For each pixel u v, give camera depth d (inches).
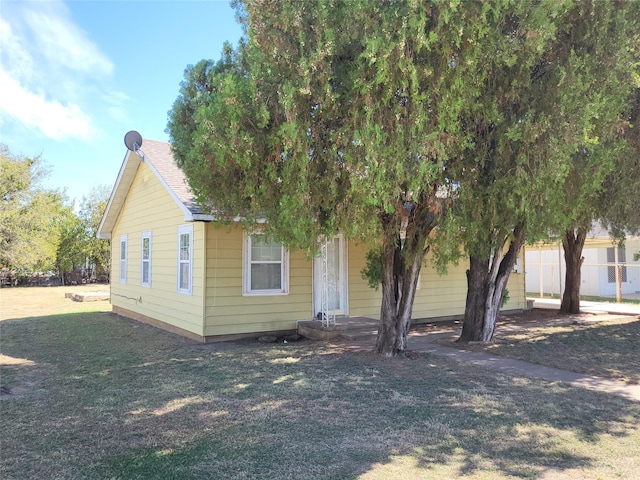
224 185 250.8
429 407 210.5
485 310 383.9
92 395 240.1
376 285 405.7
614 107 248.7
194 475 144.1
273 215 250.7
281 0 205.3
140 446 169.6
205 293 406.6
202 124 216.7
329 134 217.5
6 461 157.6
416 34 200.5
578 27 249.0
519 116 252.5
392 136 209.6
